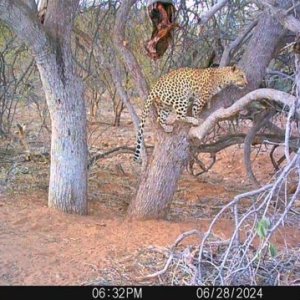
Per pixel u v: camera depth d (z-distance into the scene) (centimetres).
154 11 692
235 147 1379
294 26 608
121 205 885
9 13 696
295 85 583
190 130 755
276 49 755
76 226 723
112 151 1009
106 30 909
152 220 771
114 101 1465
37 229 709
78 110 777
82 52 1021
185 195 1001
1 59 1057
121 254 633
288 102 580
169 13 694
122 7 767
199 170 1218
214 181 1126
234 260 536
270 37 734
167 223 756
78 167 786
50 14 739
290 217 763
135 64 789
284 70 859
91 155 1159
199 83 752
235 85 746
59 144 776
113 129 1555
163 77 783
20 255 622
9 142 1194
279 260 597
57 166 781
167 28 693
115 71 850
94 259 618
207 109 764
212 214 871
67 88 763
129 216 788
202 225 761
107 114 1711
